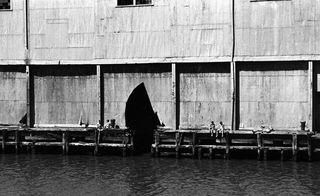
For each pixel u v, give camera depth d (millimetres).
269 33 25344
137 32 26703
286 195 19484
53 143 27422
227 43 25766
